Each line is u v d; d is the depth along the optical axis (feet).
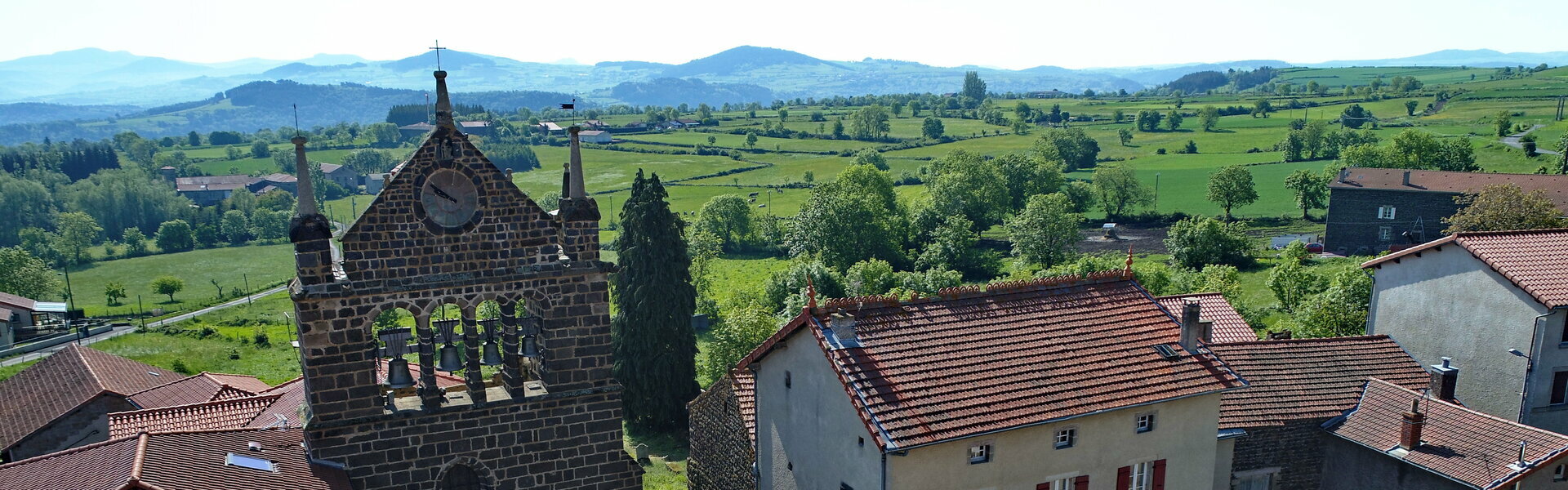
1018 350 105.60
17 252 471.21
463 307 83.71
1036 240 428.97
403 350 83.30
